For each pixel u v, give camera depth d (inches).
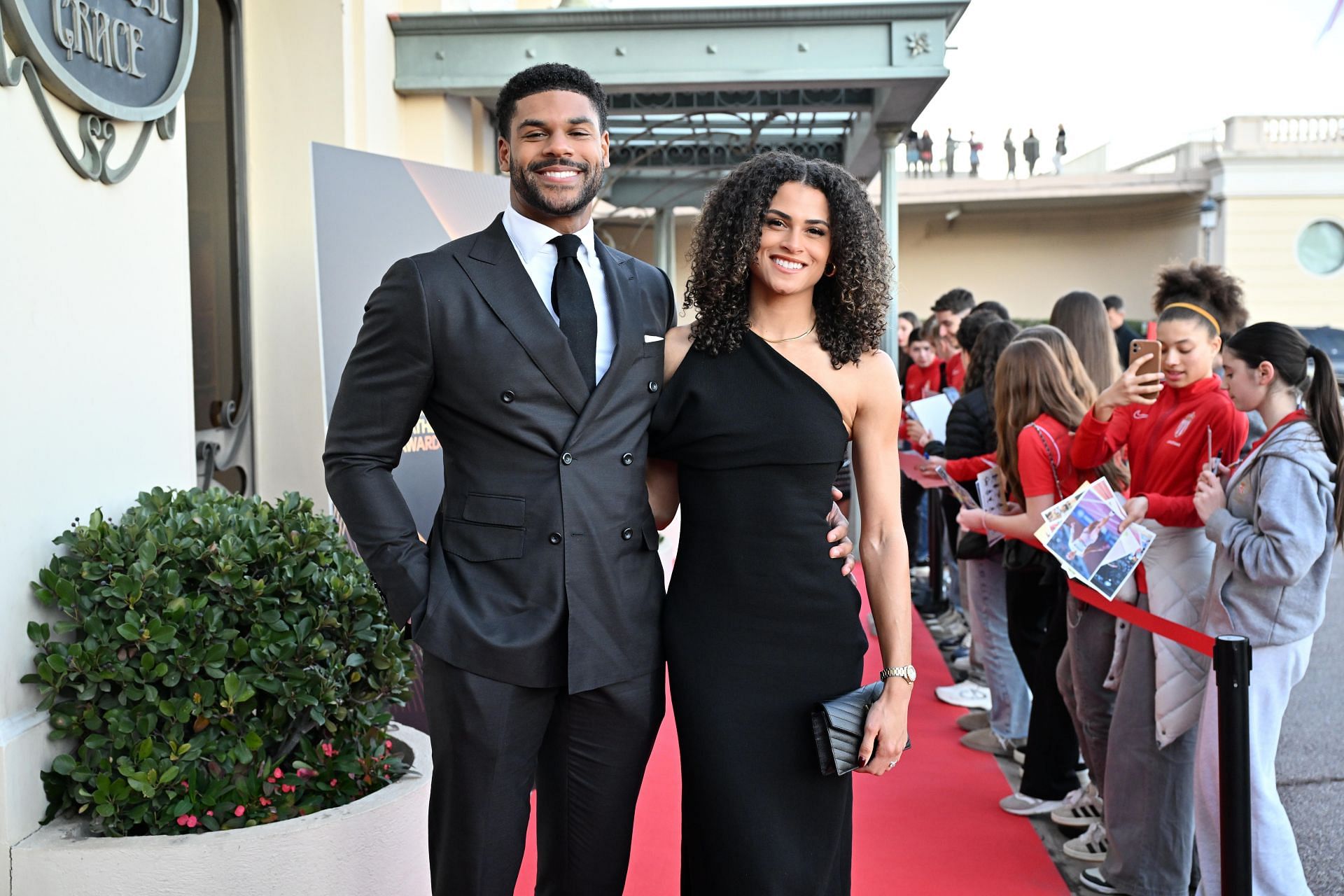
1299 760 163.5
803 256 82.4
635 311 86.6
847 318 84.0
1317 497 98.7
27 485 94.2
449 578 82.4
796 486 83.1
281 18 181.5
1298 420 101.6
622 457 83.9
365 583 108.0
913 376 299.7
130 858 88.9
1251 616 101.3
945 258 954.7
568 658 81.0
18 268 93.1
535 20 214.8
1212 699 103.1
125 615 95.3
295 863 92.6
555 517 81.9
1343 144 823.7
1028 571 146.9
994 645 165.0
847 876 88.7
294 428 184.4
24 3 91.3
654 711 86.7
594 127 84.6
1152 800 116.3
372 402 82.4
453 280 82.1
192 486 123.0
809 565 83.1
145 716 95.3
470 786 81.7
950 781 155.8
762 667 82.2
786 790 81.6
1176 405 121.7
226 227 177.3
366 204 154.4
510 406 81.5
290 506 112.1
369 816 97.0
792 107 277.1
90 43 101.2
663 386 86.5
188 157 164.2
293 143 182.9
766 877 79.8
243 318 181.2
